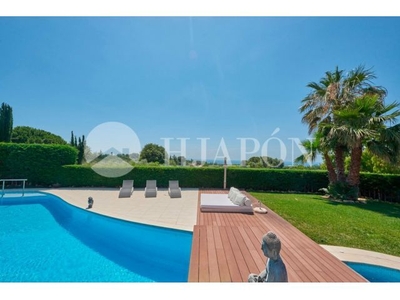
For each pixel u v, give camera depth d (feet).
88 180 48.03
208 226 17.75
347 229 19.42
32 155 46.98
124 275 13.21
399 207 30.37
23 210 29.66
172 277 13.07
